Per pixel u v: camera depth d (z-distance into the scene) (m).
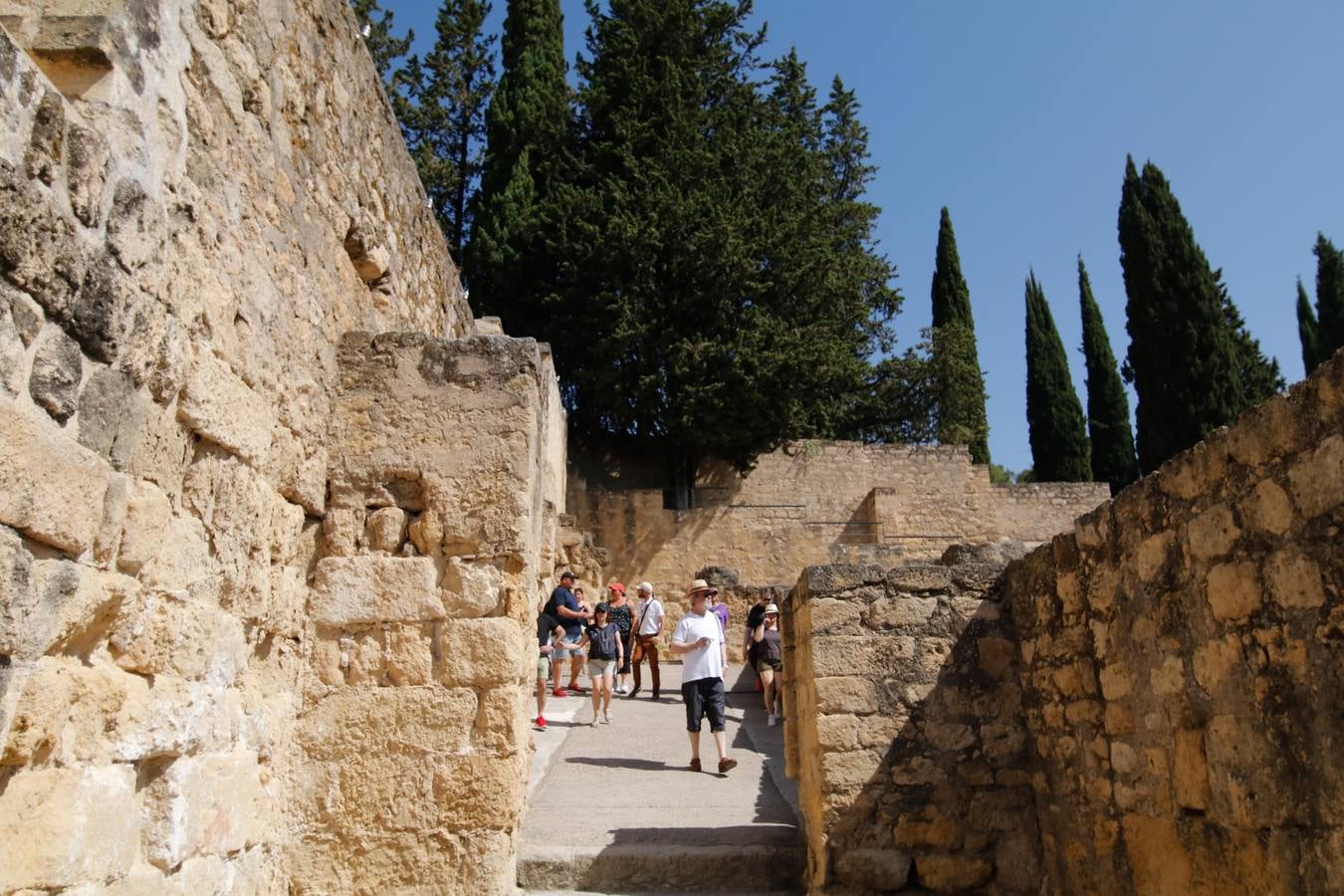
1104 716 5.18
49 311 3.14
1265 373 35.38
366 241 6.60
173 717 3.97
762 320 25.69
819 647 6.37
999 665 6.36
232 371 4.53
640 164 27.22
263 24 5.06
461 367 5.98
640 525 25.78
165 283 3.89
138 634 3.74
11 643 2.96
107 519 3.48
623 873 6.36
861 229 33.00
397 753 5.38
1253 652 3.89
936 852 6.02
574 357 27.30
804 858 6.50
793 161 29.48
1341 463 3.39
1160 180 33.62
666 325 25.84
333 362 5.93
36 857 3.10
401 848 5.27
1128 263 33.53
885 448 29.14
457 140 34.16
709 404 25.23
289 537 5.30
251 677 4.88
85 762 3.38
